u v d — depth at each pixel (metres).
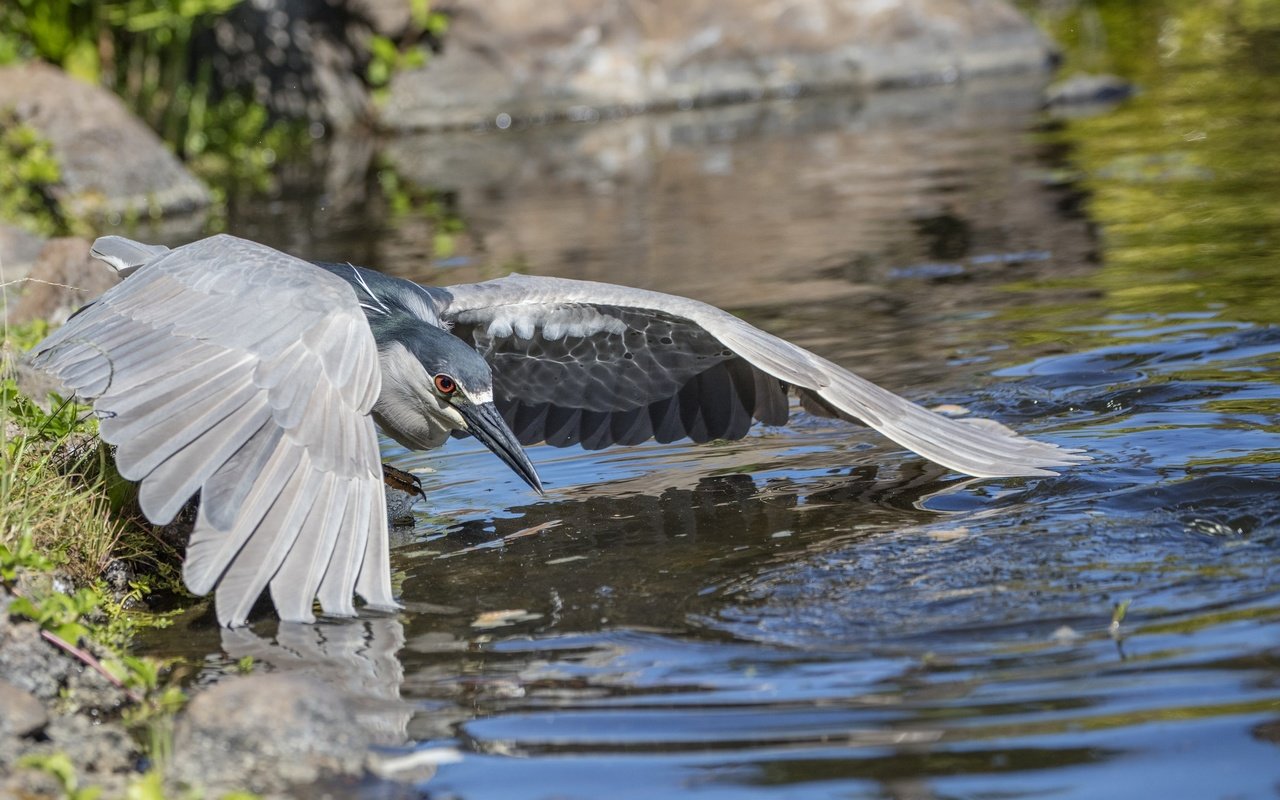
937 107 30.67
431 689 7.59
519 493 11.04
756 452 11.68
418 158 29.73
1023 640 7.57
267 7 33.38
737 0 34.41
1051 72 33.94
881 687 7.16
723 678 7.43
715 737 6.78
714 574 8.98
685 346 11.09
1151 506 9.43
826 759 6.49
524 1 33.78
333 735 6.91
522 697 7.40
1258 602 7.78
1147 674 7.03
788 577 8.79
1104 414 11.48
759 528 9.80
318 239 21.30
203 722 6.95
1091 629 7.63
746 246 19.33
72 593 9.08
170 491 8.30
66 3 27.42
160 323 9.30
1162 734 6.47
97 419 10.01
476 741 6.94
